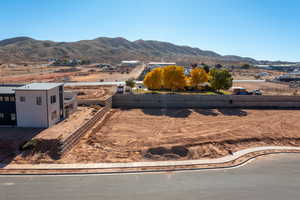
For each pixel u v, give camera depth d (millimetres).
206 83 67250
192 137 31812
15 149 24062
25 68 149625
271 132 35156
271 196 18094
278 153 27422
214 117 43469
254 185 19719
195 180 20281
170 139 30859
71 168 21719
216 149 28219
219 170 22531
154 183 19484
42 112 29953
